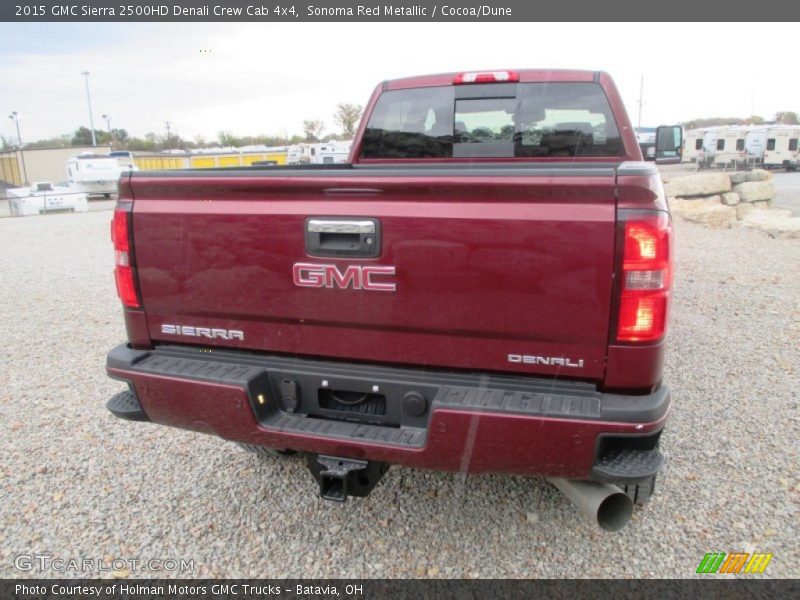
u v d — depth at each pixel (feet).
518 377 8.07
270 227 8.56
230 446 13.02
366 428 8.56
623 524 8.49
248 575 9.27
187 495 11.25
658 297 7.43
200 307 9.21
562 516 10.48
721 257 33.04
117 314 23.94
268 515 10.67
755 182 51.70
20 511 10.75
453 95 14.20
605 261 7.39
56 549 9.81
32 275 32.71
